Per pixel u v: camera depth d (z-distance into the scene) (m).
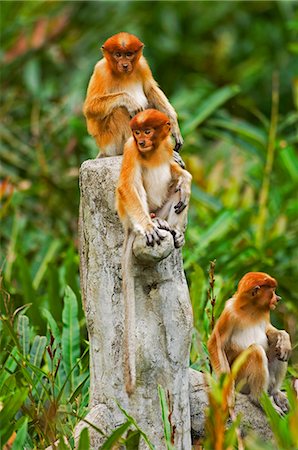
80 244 10.93
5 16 23.55
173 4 27.31
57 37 24.28
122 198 10.05
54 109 21.94
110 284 10.48
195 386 11.08
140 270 10.23
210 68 27.14
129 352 9.97
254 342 11.74
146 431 10.34
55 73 24.67
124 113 11.60
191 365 12.29
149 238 9.84
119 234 10.46
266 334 11.92
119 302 10.45
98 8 25.62
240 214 18.05
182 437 10.47
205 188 19.97
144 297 10.31
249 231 18.16
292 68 26.69
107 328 10.48
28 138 22.28
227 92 19.52
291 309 15.81
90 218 10.59
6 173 20.73
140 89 11.88
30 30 23.55
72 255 15.97
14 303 15.05
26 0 23.84
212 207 18.70
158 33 27.02
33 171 20.77
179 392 10.43
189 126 19.06
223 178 20.38
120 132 11.64
